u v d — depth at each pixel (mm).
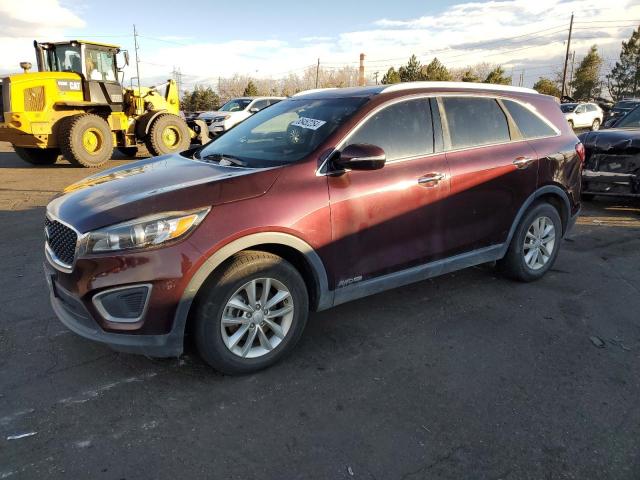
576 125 26844
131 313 2750
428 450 2467
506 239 4328
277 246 3125
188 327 2963
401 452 2449
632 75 70750
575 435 2592
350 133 3387
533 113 4562
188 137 15008
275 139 3648
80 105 12656
